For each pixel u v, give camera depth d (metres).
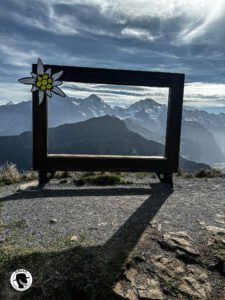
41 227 2.79
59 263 2.13
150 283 1.98
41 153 4.40
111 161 4.56
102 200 3.72
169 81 4.45
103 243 2.45
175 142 4.59
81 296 1.93
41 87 4.14
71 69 4.24
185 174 5.84
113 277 2.01
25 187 4.35
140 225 2.85
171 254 2.30
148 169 4.62
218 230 2.70
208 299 1.88
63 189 4.27
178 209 3.37
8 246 2.36
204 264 2.20
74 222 2.92
